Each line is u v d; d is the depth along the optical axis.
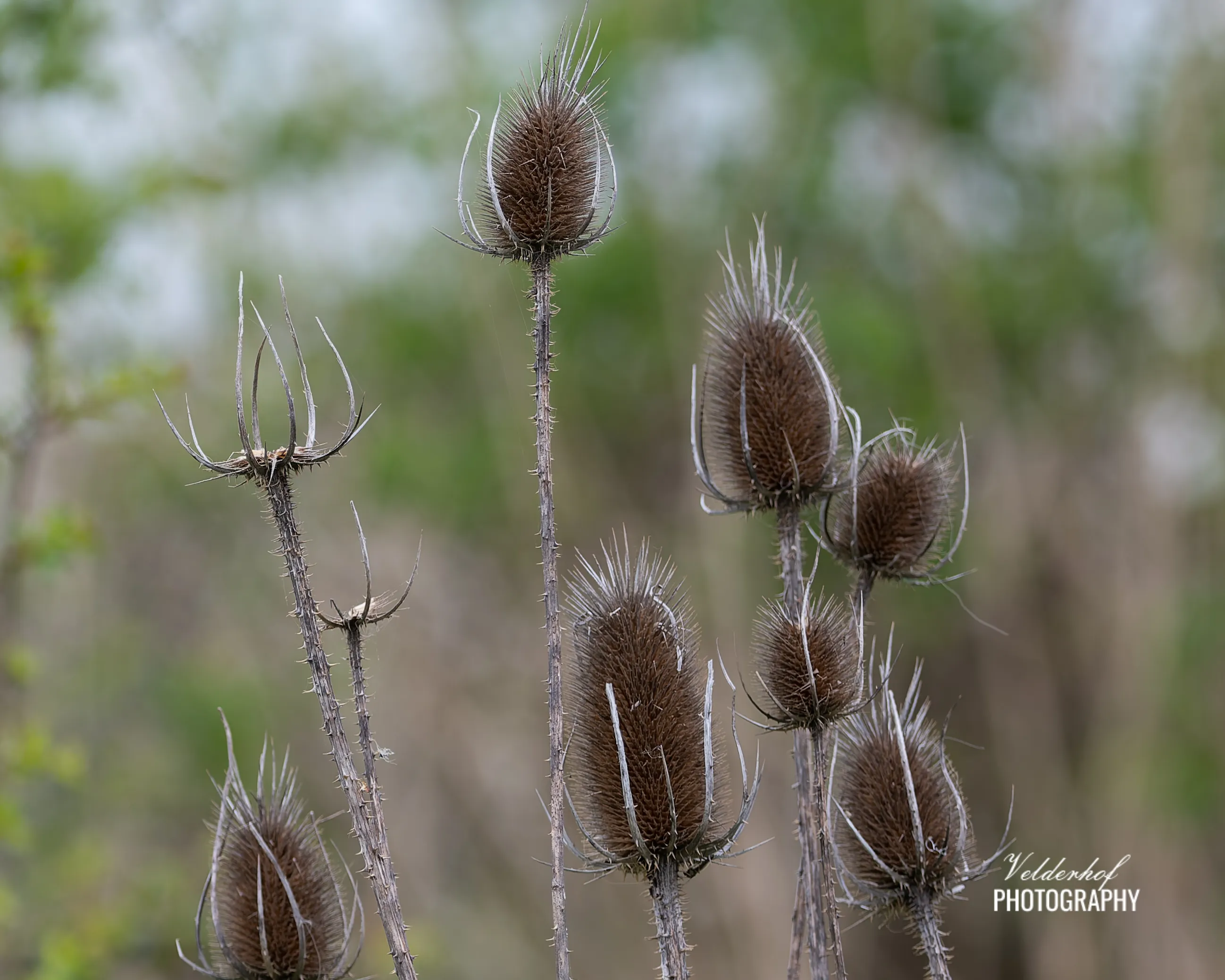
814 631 3.49
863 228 24.50
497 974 23.86
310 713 23.14
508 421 23.67
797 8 23.22
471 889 25.27
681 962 3.12
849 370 22.56
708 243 23.73
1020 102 24.88
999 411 23.92
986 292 24.48
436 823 25.00
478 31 23.02
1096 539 25.20
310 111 21.89
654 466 25.56
